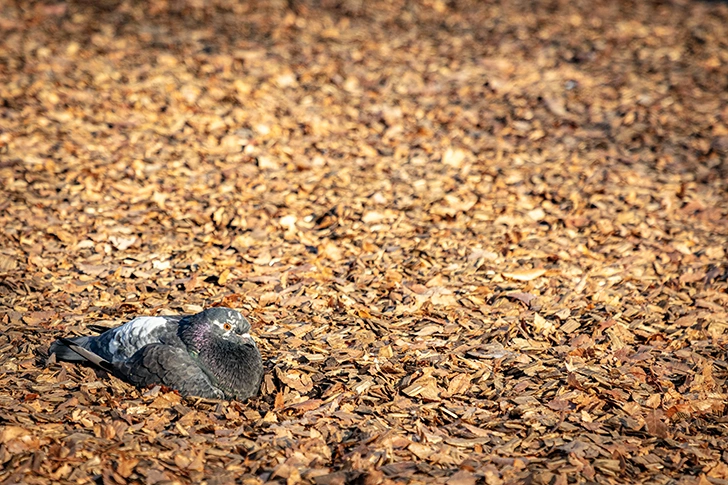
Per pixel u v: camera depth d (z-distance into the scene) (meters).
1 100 17.97
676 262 13.40
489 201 15.38
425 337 11.02
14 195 14.47
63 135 16.83
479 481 8.07
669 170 16.84
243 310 11.55
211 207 14.74
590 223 14.65
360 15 25.17
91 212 14.29
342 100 19.42
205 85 19.47
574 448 8.64
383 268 12.94
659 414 9.39
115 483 7.75
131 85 19.20
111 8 24.48
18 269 12.40
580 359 10.53
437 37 23.62
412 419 9.20
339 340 10.84
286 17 24.59
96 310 11.39
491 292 12.30
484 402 9.58
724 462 8.59
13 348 10.22
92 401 9.19
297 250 13.49
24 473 7.77
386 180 16.06
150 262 12.84
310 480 7.99
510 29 24.39
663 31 24.44
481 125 18.64
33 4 24.36
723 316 11.70
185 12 24.53
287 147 17.11
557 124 18.69
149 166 15.95
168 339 9.59
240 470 8.16
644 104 19.67
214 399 9.36
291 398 9.55
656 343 11.03
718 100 19.97
